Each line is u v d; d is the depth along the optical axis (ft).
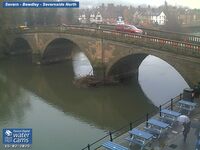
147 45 146.41
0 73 217.15
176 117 82.84
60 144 109.19
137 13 558.15
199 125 82.02
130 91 164.66
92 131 120.88
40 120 133.18
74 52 295.69
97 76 179.42
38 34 237.04
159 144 72.38
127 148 67.72
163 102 146.41
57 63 247.09
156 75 195.93
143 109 140.97
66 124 128.57
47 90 177.17
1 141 112.78
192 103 90.94
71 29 200.64
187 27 493.36
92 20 540.11
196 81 124.26
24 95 169.99
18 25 297.94
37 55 241.76
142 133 72.13
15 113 142.41
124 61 172.76
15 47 282.15
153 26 435.12
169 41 135.13
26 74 213.66
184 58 127.85
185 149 70.08
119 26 188.34
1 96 168.96
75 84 180.86
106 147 68.03
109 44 169.37
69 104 154.61
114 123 129.39
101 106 149.18
